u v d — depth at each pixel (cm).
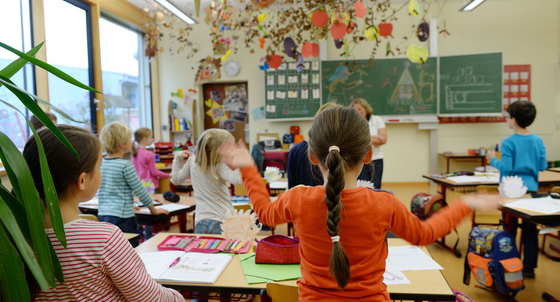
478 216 309
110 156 217
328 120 85
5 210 55
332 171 74
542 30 596
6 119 326
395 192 561
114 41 531
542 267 269
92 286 78
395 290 114
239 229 164
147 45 515
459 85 589
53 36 395
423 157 621
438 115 596
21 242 55
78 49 434
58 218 60
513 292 212
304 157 182
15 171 57
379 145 300
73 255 76
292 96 612
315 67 605
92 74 455
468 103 589
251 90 633
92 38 453
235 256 146
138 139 371
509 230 249
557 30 594
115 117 533
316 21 321
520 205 212
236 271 132
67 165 78
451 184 314
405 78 599
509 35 600
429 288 116
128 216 214
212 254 147
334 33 317
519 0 595
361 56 612
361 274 78
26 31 355
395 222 81
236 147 105
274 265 136
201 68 623
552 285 238
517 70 600
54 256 65
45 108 371
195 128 645
